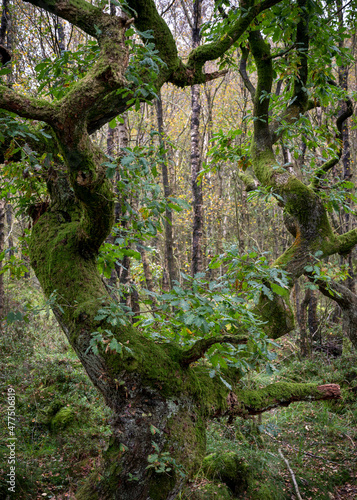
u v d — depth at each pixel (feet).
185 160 48.21
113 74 5.81
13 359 19.71
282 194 12.94
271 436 16.97
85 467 12.71
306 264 12.30
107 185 6.75
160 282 28.02
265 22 13.78
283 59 14.29
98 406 16.44
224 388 8.50
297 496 13.67
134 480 6.87
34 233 8.48
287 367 24.99
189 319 6.62
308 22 13.15
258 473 14.15
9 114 6.97
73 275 7.60
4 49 8.38
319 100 15.26
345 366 23.71
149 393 7.08
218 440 15.71
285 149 16.06
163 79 9.56
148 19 9.26
